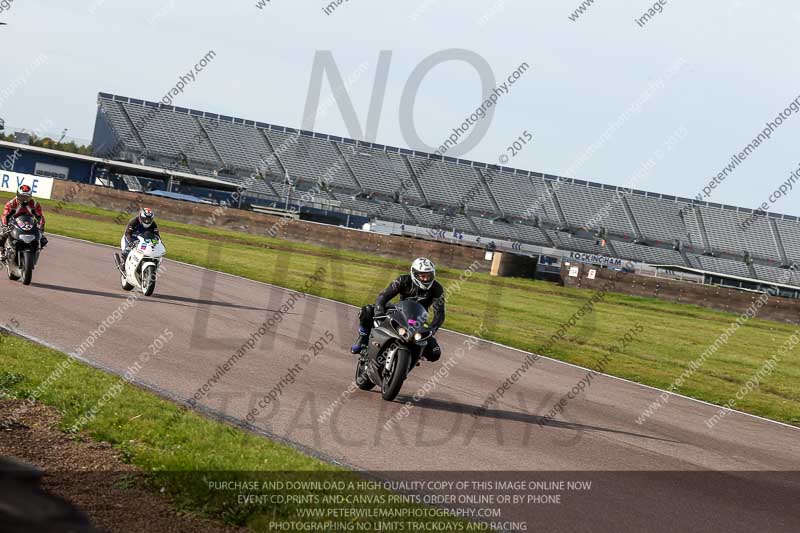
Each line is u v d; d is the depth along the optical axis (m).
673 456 9.77
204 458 6.63
